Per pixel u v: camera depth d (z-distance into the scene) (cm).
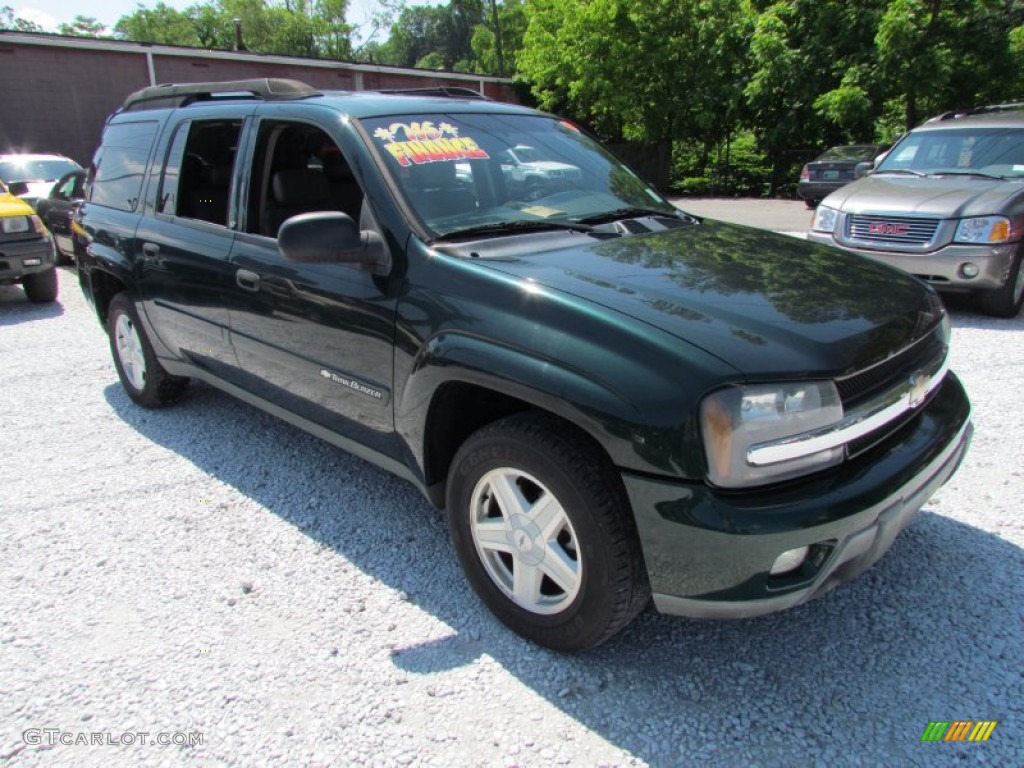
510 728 214
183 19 4975
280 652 246
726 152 2478
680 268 254
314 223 255
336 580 287
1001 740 207
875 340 219
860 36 1997
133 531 324
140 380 460
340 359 289
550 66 2531
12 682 234
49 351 616
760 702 223
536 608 240
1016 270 616
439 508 276
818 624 257
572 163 346
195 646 250
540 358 217
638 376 200
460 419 264
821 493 200
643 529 204
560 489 217
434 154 298
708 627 257
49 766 202
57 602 274
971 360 525
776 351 201
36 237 774
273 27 4825
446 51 7250
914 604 266
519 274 238
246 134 340
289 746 208
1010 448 383
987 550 297
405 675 235
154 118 421
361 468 384
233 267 335
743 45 2227
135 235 407
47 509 344
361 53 5356
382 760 203
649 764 201
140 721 218
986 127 723
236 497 354
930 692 225
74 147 1981
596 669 237
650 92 2338
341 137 293
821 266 272
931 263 620
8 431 437
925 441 234
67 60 1922
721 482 193
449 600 274
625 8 2250
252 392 359
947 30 1853
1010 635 249
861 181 726
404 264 262
